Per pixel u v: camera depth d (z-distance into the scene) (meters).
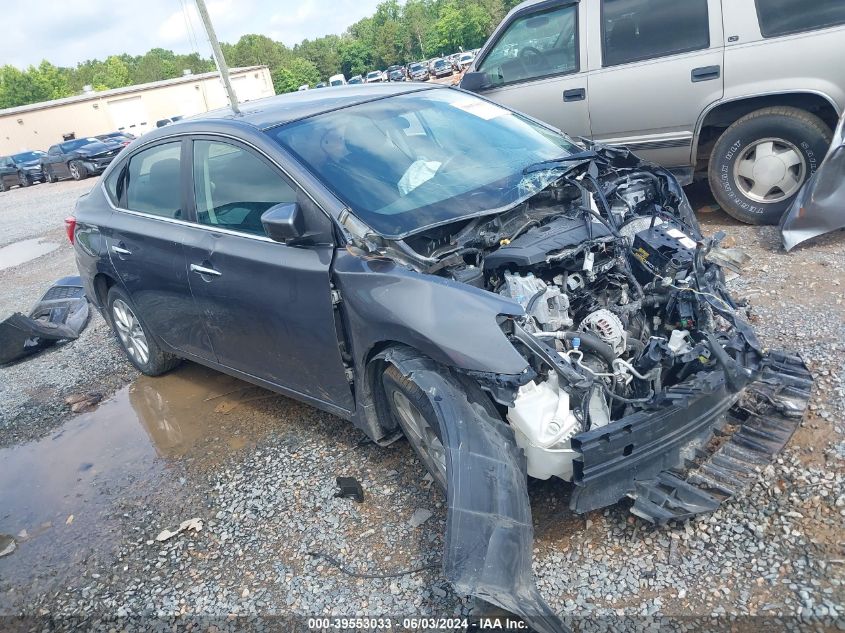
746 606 2.46
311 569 3.07
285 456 3.96
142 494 3.94
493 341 2.71
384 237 3.14
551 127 4.59
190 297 4.18
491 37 6.77
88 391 5.43
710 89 5.54
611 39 5.96
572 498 2.66
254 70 54.50
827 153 4.86
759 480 2.95
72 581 3.37
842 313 4.07
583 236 3.32
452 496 2.52
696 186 6.90
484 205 3.44
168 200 4.36
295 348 3.62
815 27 5.10
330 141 3.71
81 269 5.39
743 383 2.85
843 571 2.50
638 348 3.12
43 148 45.16
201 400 4.90
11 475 4.46
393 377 3.11
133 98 47.44
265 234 3.65
